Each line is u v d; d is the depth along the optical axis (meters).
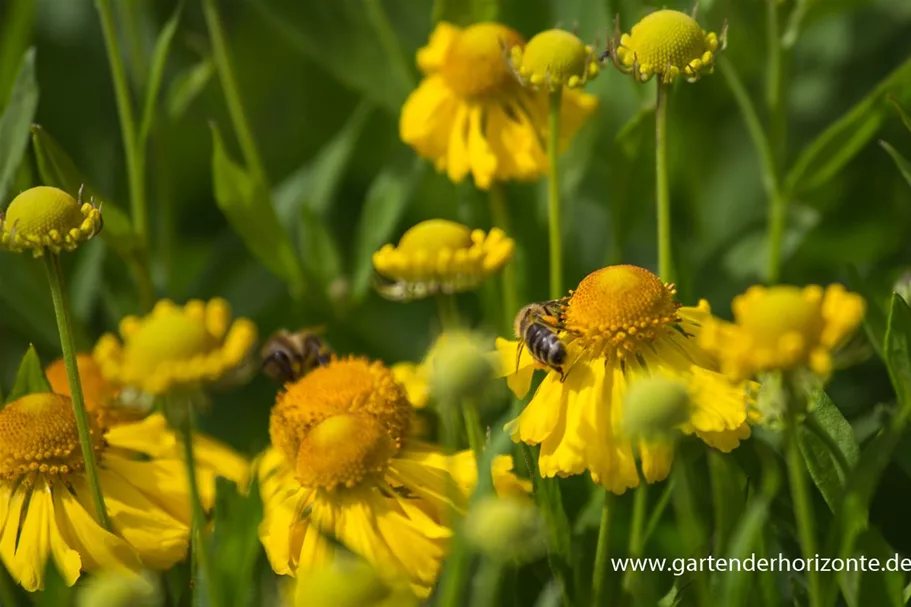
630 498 0.73
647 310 0.66
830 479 0.65
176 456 0.70
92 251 0.82
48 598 0.66
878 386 0.78
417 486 0.67
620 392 0.66
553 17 0.85
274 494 0.68
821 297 0.61
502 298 0.81
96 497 0.66
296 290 0.82
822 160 0.78
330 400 0.68
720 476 0.65
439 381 0.61
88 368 0.72
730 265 0.83
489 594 0.63
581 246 0.89
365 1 0.86
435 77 0.80
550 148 0.72
